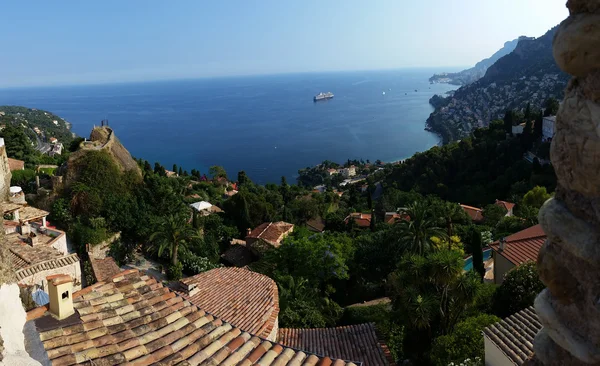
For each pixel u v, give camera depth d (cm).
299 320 1917
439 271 1672
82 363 534
